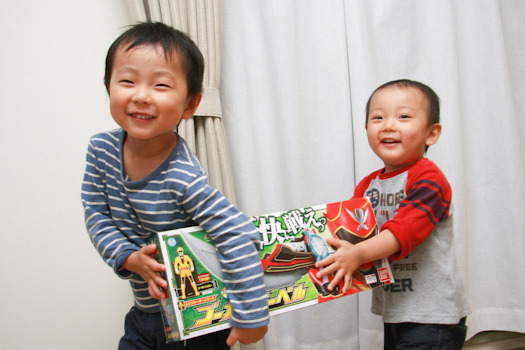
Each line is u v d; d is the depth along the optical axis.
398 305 0.83
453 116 1.31
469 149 1.38
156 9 1.11
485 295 1.39
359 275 0.77
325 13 1.30
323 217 0.79
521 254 1.35
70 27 1.17
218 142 1.16
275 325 1.27
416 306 0.81
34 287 1.13
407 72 1.33
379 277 0.78
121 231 0.74
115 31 1.22
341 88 1.31
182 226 0.70
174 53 0.65
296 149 1.30
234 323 0.64
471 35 1.37
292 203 1.30
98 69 1.20
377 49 1.32
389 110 0.84
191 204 0.66
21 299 1.12
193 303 0.65
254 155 1.31
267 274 0.71
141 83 0.63
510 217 1.36
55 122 1.16
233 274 0.64
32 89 1.14
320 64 1.31
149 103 0.63
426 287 0.81
